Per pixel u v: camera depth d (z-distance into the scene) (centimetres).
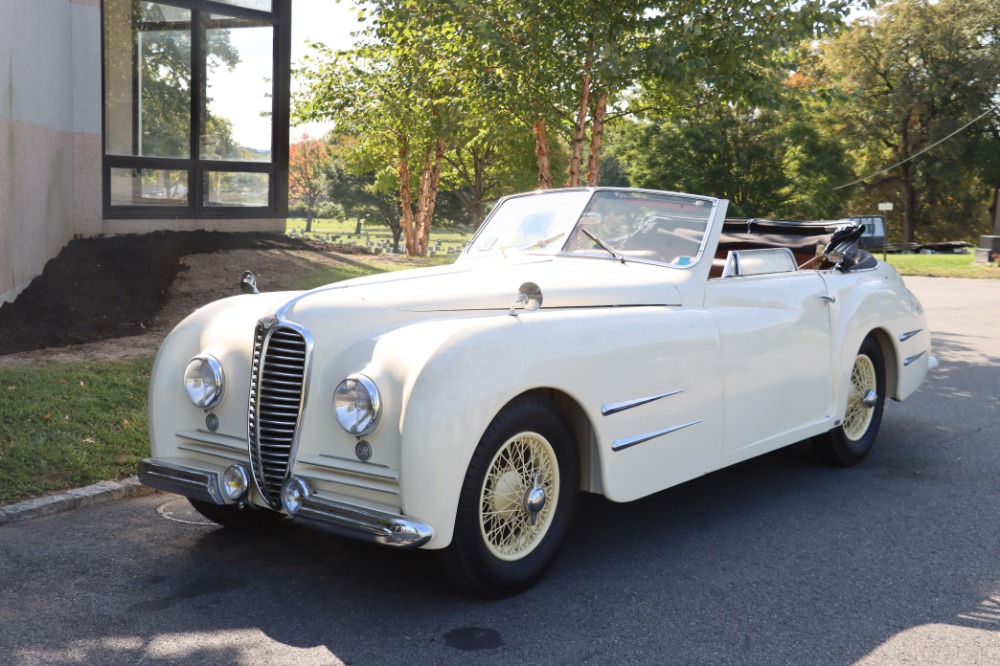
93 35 1095
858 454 576
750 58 994
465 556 342
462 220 6259
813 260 573
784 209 4312
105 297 930
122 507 475
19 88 872
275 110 1345
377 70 1983
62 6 1038
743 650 320
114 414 596
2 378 649
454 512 329
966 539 441
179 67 1227
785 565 404
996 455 606
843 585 381
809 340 508
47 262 968
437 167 2386
